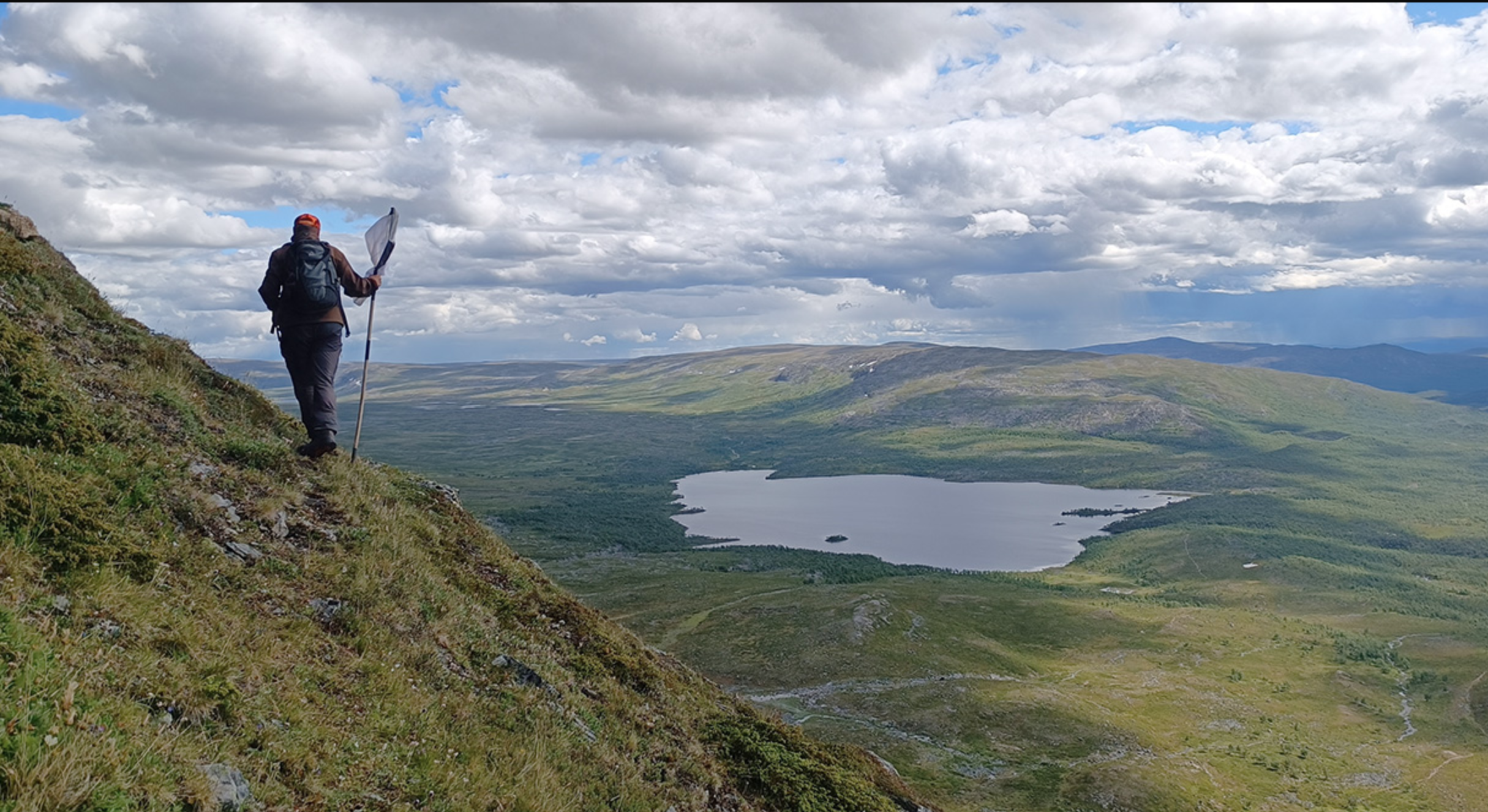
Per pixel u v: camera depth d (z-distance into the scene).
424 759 9.59
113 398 13.02
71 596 8.33
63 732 6.36
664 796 12.93
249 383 17.33
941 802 95.69
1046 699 133.88
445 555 16.34
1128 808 96.94
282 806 7.52
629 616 186.25
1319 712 146.75
